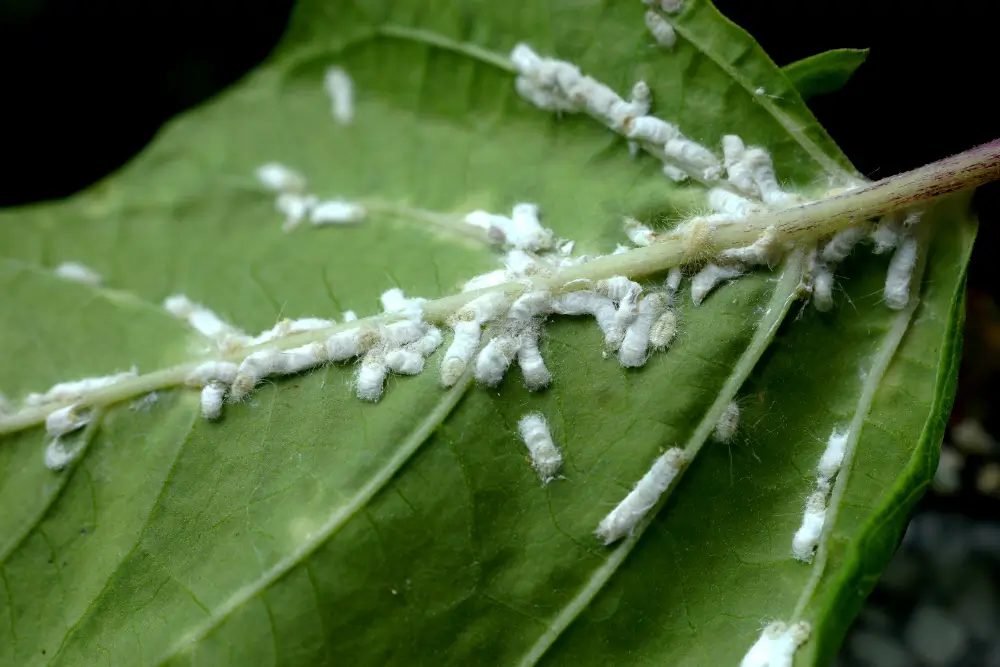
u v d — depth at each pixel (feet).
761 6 0.52
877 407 0.48
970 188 0.47
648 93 0.49
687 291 0.48
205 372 0.49
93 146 0.55
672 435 0.48
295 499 0.48
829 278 0.48
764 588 0.48
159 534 0.49
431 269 0.49
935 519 0.56
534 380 0.48
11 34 0.54
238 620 0.48
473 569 0.48
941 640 0.55
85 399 0.50
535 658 0.48
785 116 0.48
